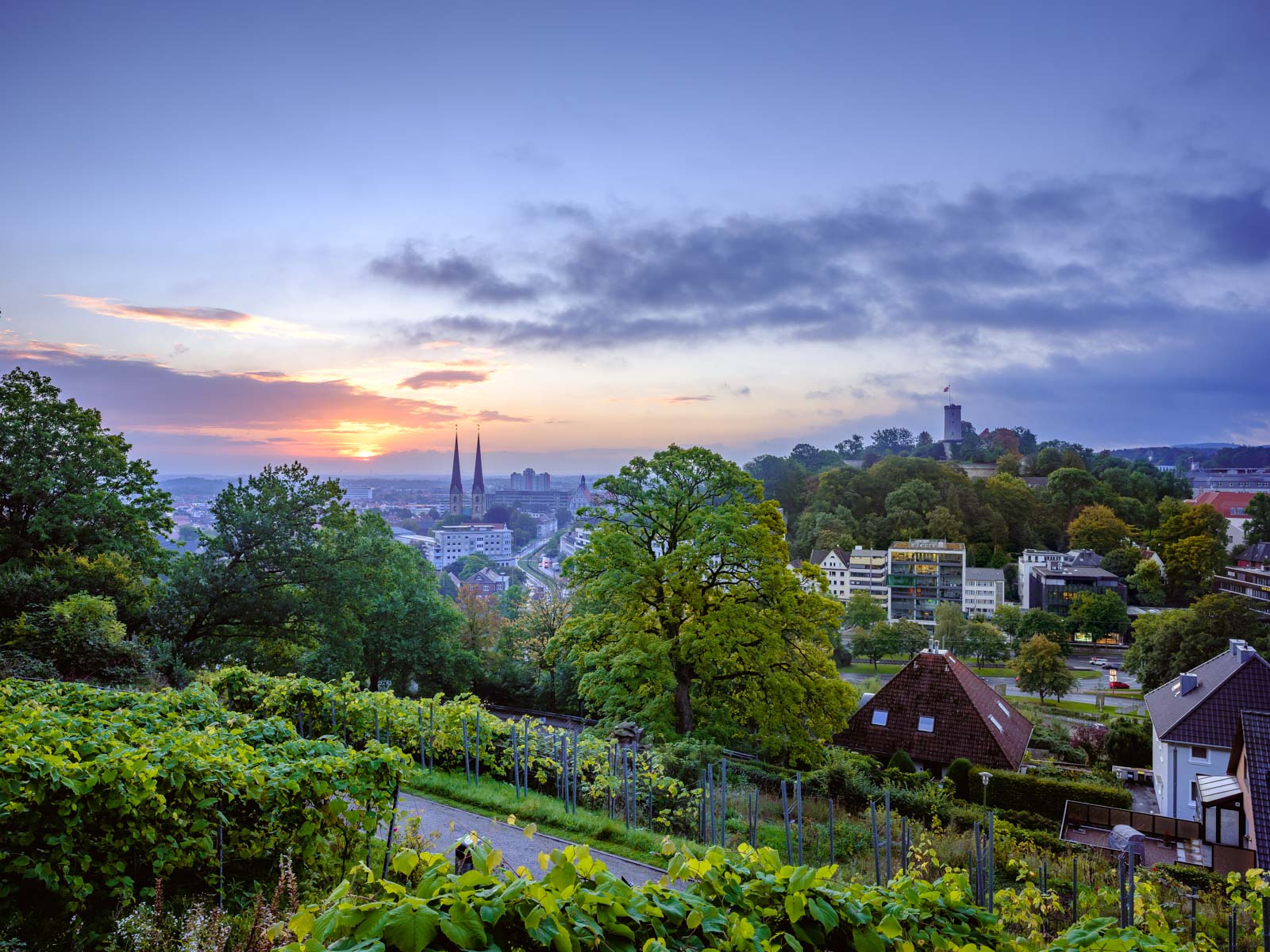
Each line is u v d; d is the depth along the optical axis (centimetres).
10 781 609
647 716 2545
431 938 307
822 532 12725
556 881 362
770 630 2681
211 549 2884
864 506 13588
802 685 2719
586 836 1120
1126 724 4444
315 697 1385
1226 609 6297
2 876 623
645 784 1361
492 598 6656
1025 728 3994
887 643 8862
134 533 2706
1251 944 1023
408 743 1387
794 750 2612
